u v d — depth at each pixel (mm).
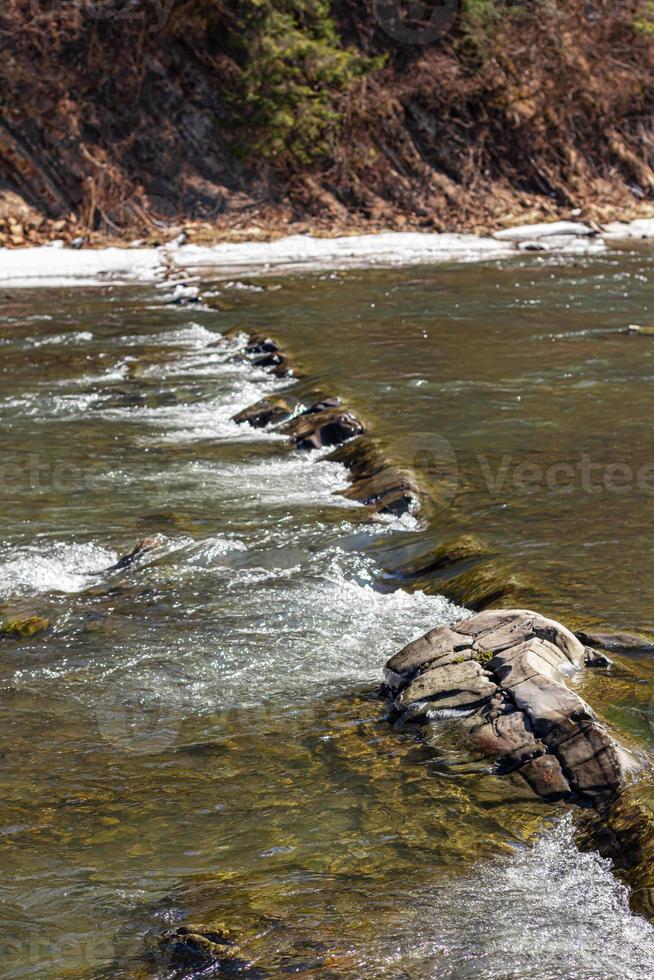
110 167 26391
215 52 28344
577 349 12820
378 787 4305
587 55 32781
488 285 18875
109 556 7168
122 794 4379
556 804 4070
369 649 5609
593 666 4918
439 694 4766
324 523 7602
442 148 30078
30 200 25656
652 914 3436
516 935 3424
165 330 15656
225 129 28078
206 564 6891
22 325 16266
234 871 3852
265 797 4305
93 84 26766
